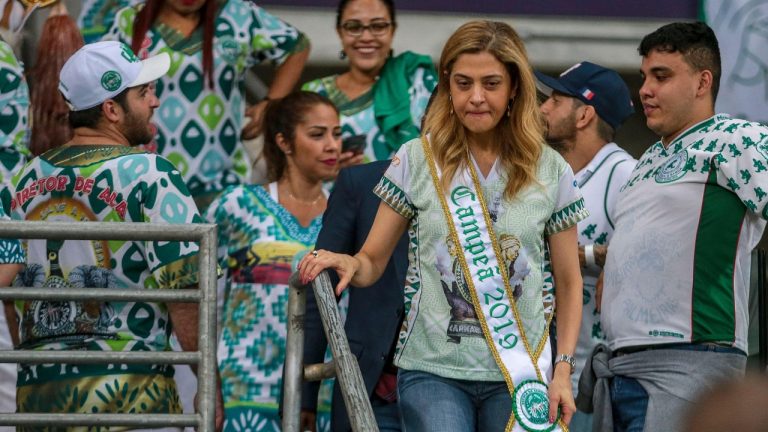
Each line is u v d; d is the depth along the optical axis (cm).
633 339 1398
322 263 1130
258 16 2086
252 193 1791
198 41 2031
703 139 1391
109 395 1290
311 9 2355
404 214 1170
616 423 1420
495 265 1134
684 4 2389
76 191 1323
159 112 2009
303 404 1398
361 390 1044
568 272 1165
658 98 1427
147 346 1316
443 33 2377
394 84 2053
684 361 1367
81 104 1365
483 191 1149
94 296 1214
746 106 2253
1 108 1895
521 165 1143
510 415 1129
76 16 2080
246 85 2270
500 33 1130
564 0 2398
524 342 1132
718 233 1367
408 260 1239
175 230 1212
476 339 1132
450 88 1146
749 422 498
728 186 1366
